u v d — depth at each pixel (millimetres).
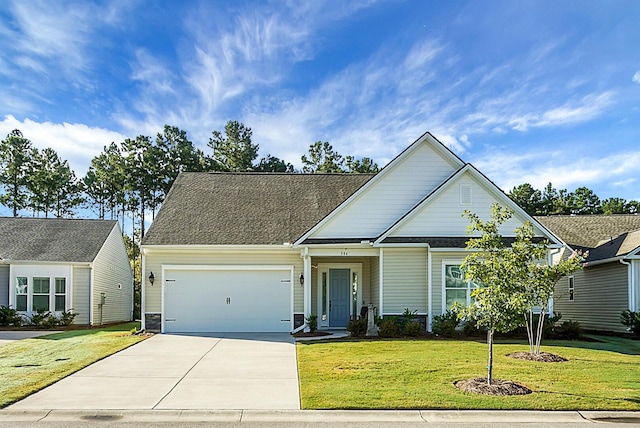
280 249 18406
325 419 7496
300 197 21469
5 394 8602
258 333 17859
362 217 18750
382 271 17391
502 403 8062
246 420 7449
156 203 43250
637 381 9672
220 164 44594
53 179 43594
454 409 7832
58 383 9648
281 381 9805
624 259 18719
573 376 10102
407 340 15414
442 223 17828
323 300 19969
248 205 20719
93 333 18734
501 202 17906
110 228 26906
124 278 30234
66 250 24000
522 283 10586
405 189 18906
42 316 22047
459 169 18094
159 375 10391
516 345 14367
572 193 50688
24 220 26469
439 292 17047
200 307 18328
